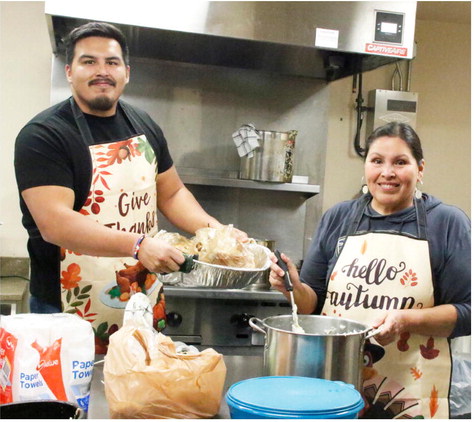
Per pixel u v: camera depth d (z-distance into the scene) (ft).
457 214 5.23
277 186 9.05
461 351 7.84
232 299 8.45
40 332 3.46
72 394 3.48
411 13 7.66
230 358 5.06
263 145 8.91
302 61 9.00
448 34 11.21
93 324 5.81
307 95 9.97
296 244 10.05
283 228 10.00
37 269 5.82
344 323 4.54
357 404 3.25
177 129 9.62
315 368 3.85
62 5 6.82
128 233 5.02
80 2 6.84
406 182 5.16
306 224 10.08
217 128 9.73
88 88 5.54
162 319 6.11
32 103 9.41
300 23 7.36
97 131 5.73
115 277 5.76
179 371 3.39
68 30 7.66
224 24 7.19
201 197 9.77
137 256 4.89
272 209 9.95
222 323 8.50
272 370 3.98
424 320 4.75
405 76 10.95
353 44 7.52
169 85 9.54
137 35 8.07
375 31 7.56
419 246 5.14
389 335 4.48
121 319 5.87
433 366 5.04
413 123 10.68
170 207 6.55
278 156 8.91
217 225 6.30
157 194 6.57
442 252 5.13
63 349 3.47
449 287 5.10
